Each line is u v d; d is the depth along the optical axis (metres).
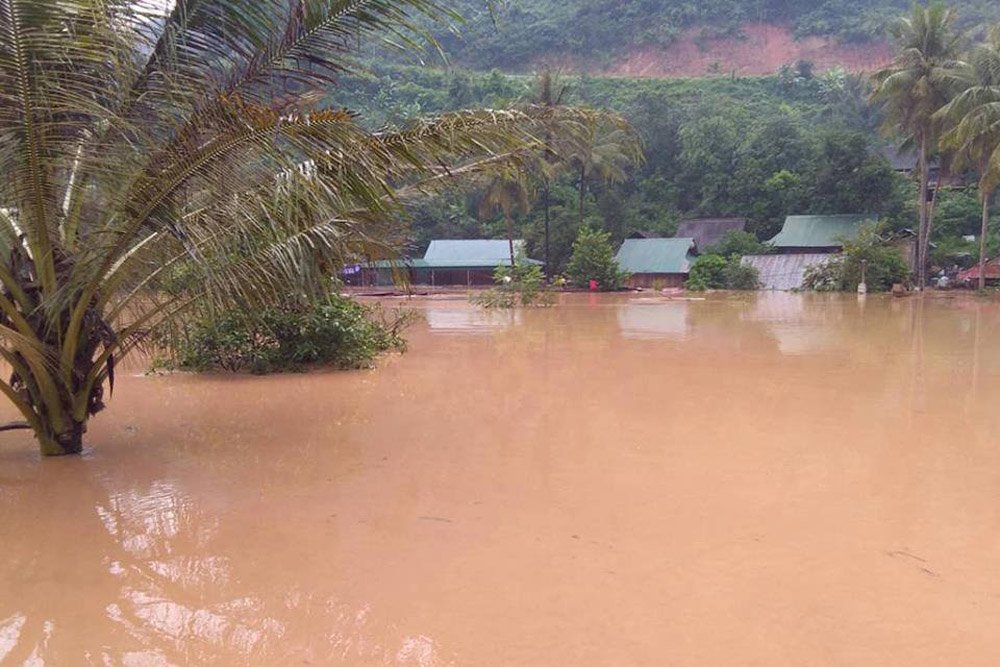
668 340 15.63
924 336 15.95
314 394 9.54
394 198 6.10
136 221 5.84
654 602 3.62
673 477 5.77
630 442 6.91
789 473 5.86
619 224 52.81
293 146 5.59
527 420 7.92
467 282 47.94
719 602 3.62
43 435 6.46
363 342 12.05
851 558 4.16
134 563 4.17
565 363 12.28
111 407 8.69
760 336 16.22
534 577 3.92
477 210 57.91
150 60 5.68
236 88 5.86
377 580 3.90
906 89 35.47
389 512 4.98
